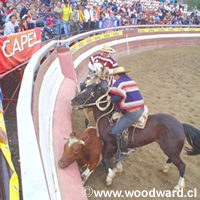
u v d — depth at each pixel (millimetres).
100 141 4164
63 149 4008
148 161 4902
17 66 6434
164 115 4141
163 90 9109
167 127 3959
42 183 1783
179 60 13570
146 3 25422
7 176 2836
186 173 4637
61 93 5621
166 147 3979
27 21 9430
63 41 6641
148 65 12984
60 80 6199
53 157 3648
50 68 5613
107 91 4176
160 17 22984
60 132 4344
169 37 18797
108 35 13141
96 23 14258
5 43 5789
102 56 5586
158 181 4383
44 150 3207
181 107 7562
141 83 9836
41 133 3389
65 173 3566
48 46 5504
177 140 3908
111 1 19922
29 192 1714
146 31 17141
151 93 8727
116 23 15914
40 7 12578
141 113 3998
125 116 3957
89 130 4293
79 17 13188
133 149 4766
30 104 2678
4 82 7480
